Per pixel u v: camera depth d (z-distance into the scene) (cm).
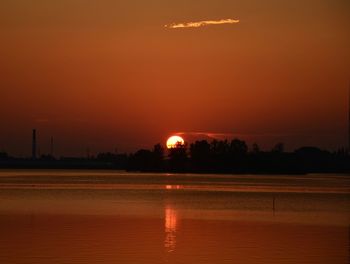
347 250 5781
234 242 6231
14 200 13000
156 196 15400
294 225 8031
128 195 15800
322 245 6072
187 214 9725
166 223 8125
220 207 11538
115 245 5950
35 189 18925
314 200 14188
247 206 11869
